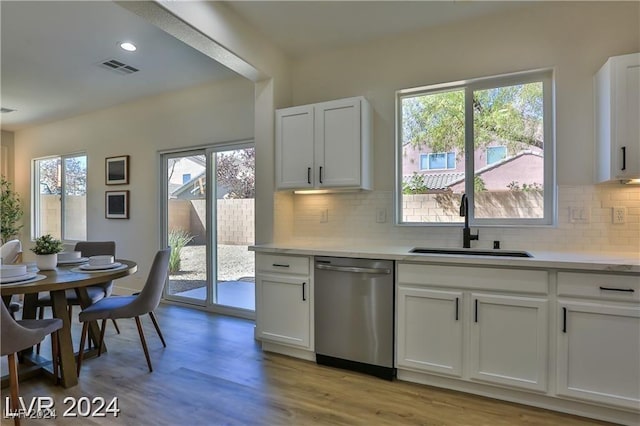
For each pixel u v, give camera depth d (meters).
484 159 2.87
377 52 3.13
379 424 1.94
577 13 2.52
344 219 3.24
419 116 3.09
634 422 1.92
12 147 6.16
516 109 2.78
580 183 2.50
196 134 4.17
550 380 2.04
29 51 3.22
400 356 2.39
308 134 3.05
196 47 2.61
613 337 1.92
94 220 5.13
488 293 2.16
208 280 4.12
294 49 3.28
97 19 2.70
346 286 2.55
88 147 5.20
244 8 2.65
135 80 3.94
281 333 2.81
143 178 4.64
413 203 3.10
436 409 2.08
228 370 2.59
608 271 1.92
